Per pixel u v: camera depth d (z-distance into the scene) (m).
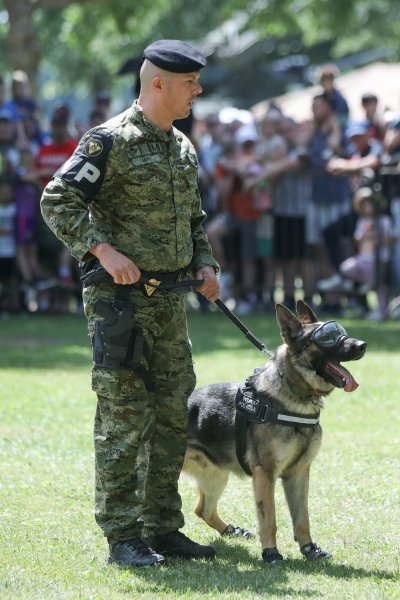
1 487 9.38
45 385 14.23
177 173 7.25
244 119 23.47
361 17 52.16
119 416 7.19
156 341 7.45
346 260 21.09
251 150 21.81
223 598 6.42
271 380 7.52
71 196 7.07
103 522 7.29
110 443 7.21
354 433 11.48
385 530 8.18
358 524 8.35
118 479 7.21
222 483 8.29
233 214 21.80
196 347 17.41
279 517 8.66
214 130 23.19
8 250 21.98
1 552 7.51
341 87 31.41
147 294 7.23
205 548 7.61
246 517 8.74
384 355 16.34
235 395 7.89
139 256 7.20
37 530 8.15
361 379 14.41
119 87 64.75
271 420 7.41
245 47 44.72
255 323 20.30
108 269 6.99
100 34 47.81
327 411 12.57
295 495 7.68
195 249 7.73
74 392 13.77
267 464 7.45
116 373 7.12
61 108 21.66
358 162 20.47
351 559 7.49
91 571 7.02
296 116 31.69
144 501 7.66
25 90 23.38
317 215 21.14
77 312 23.16
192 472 8.22
